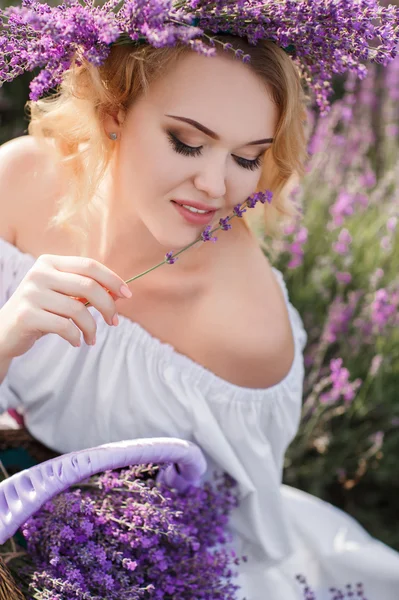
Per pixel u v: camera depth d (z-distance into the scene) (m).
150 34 0.98
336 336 1.93
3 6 2.45
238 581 1.32
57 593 1.08
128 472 1.16
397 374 1.87
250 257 1.29
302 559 1.44
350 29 1.06
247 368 1.28
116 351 1.26
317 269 2.01
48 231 1.28
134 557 1.16
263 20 1.05
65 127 1.23
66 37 1.01
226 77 1.06
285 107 1.10
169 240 1.13
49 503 1.13
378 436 1.73
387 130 2.42
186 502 1.23
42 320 1.07
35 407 1.33
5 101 2.62
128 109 1.11
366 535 1.50
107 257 1.26
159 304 1.26
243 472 1.30
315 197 2.16
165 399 1.27
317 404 1.85
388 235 2.11
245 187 1.12
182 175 1.09
